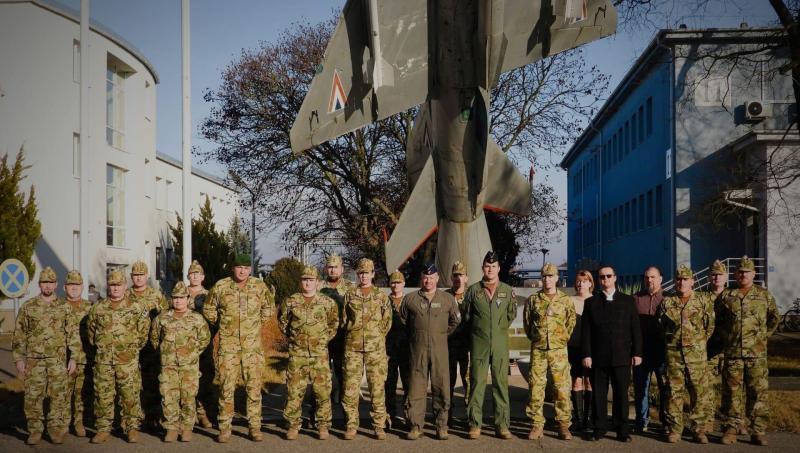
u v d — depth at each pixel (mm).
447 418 7102
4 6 21734
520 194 10859
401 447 6566
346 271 26359
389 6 7797
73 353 6945
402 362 7672
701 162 22484
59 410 6863
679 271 6773
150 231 29969
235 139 23609
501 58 7641
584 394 7410
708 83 22562
